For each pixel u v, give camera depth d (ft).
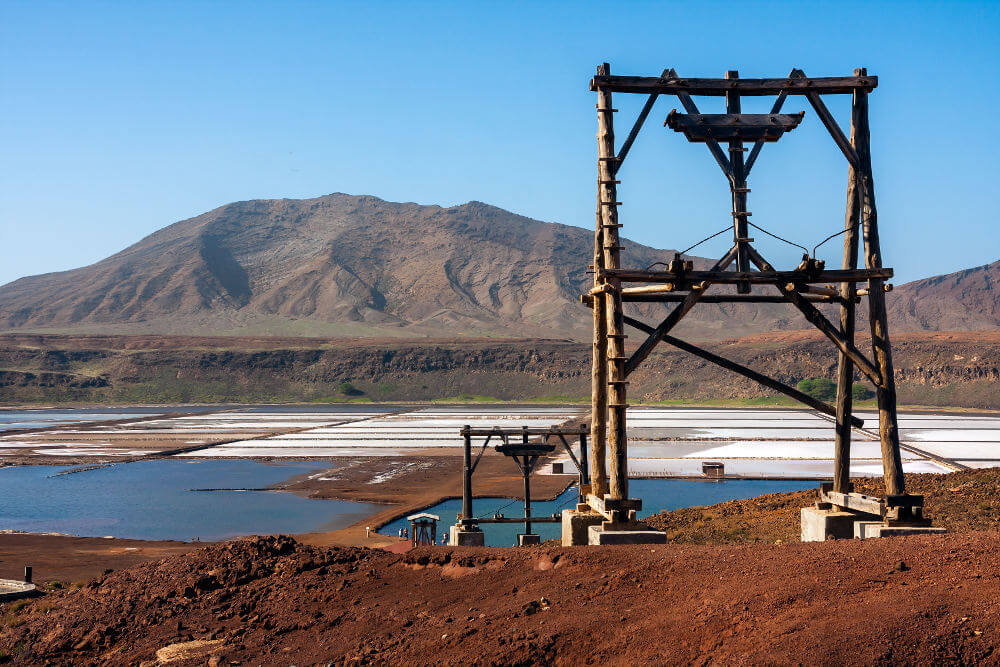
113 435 402.31
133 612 50.80
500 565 45.01
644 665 30.48
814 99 58.90
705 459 270.05
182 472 266.77
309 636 42.86
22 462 293.43
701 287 57.16
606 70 57.98
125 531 169.48
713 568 37.55
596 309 61.67
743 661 28.25
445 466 273.54
